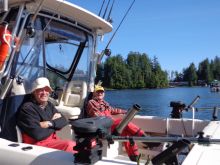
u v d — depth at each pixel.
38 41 3.86
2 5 3.10
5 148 2.43
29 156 2.29
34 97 3.43
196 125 4.05
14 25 3.29
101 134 2.08
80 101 4.70
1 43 2.83
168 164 2.01
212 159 2.12
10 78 3.21
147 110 16.98
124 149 3.81
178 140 2.04
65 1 3.74
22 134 3.25
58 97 4.55
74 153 2.21
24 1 3.27
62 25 4.30
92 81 5.05
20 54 3.53
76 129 2.08
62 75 4.53
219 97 30.92
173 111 4.39
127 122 2.27
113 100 20.70
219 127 3.22
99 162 2.11
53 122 3.40
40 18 3.89
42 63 4.02
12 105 3.26
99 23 4.59
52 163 2.18
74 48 4.65
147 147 3.96
